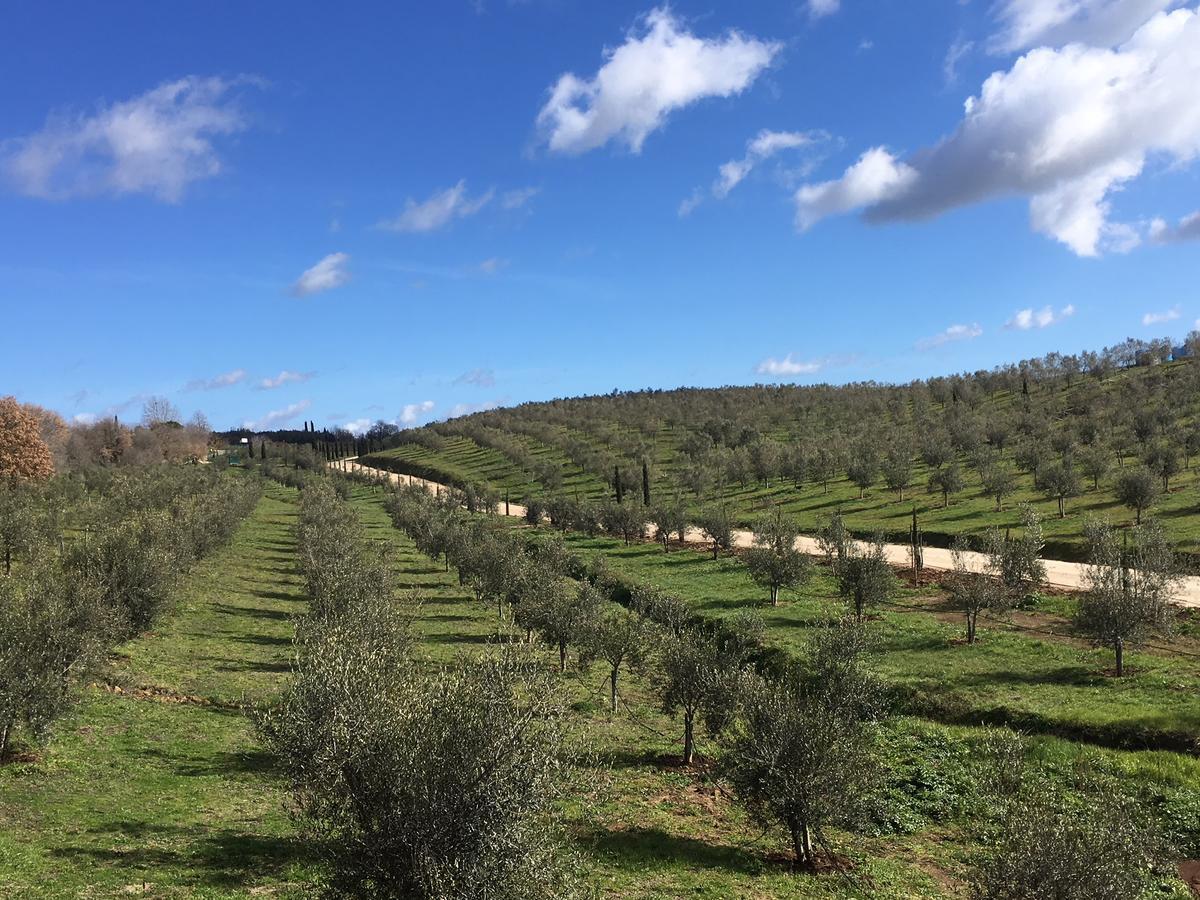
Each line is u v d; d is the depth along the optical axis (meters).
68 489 79.00
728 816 23.17
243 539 89.75
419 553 86.31
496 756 11.84
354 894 11.89
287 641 44.16
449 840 11.51
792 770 19.58
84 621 28.95
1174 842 20.94
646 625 35.09
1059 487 70.69
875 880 18.92
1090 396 132.38
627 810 22.56
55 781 21.22
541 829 12.78
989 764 24.75
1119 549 45.56
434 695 12.80
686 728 27.75
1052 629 41.47
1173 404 110.62
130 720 27.55
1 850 16.34
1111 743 27.22
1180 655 34.88
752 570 52.81
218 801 21.06
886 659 37.53
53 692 22.03
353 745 11.98
